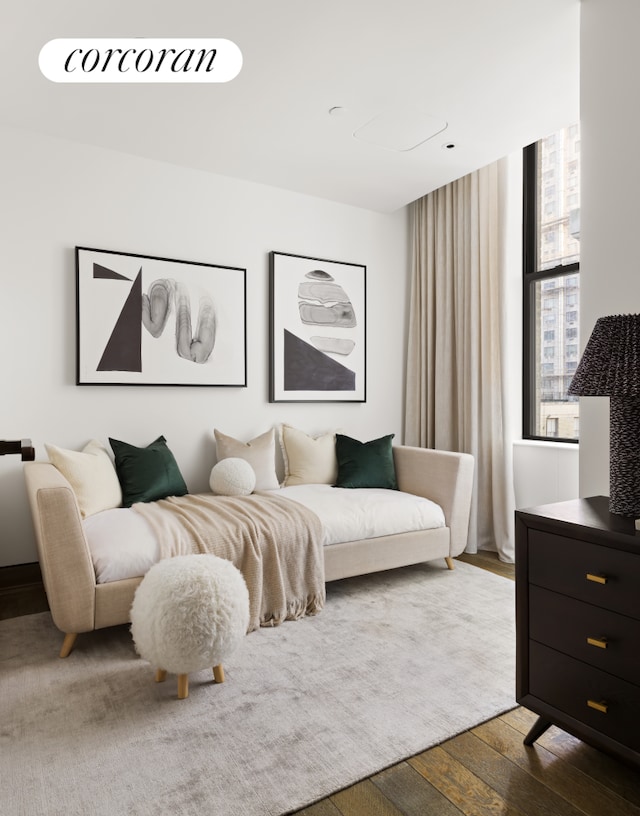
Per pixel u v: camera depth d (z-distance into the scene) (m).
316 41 2.21
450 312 3.96
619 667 1.39
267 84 2.51
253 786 1.42
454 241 3.94
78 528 2.08
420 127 2.92
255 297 3.64
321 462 3.59
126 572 2.18
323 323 3.89
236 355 3.54
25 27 2.12
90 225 3.09
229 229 3.54
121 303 3.15
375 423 4.19
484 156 3.27
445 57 2.32
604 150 2.02
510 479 3.54
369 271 4.14
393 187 3.72
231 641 1.81
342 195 3.86
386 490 3.42
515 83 2.52
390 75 2.45
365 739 1.61
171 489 3.02
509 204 3.65
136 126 2.88
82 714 1.73
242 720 1.71
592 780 1.46
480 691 1.89
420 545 3.06
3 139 2.86
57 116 2.78
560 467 3.37
